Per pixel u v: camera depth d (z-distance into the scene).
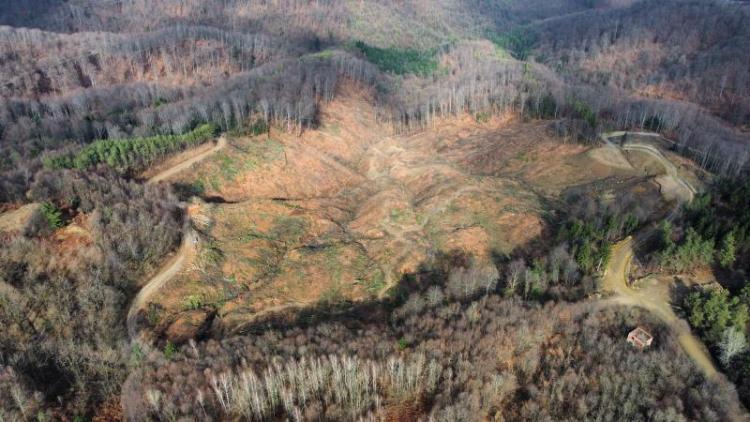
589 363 88.00
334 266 129.75
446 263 131.00
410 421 79.81
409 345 91.94
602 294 104.94
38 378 91.06
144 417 78.69
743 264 106.81
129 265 116.75
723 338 87.81
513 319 95.75
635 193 147.38
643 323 97.12
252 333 105.62
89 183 131.38
